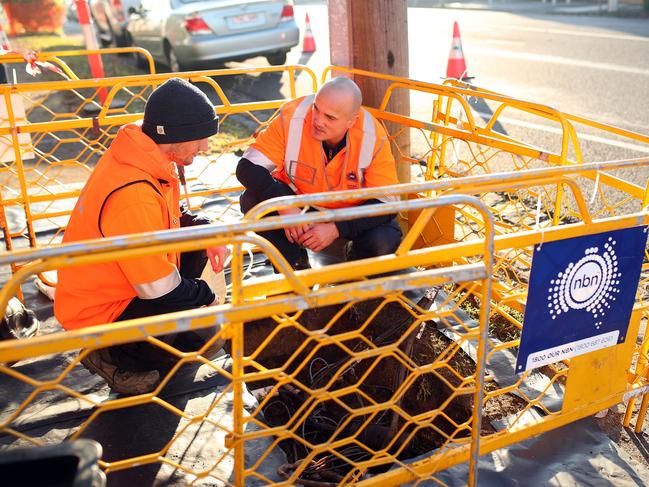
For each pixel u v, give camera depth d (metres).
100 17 13.32
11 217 4.96
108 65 11.84
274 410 3.26
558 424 2.70
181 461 2.56
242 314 1.84
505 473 2.58
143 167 2.54
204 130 2.62
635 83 9.05
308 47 12.18
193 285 2.66
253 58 11.02
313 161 3.30
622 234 2.43
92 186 2.54
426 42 12.91
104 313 2.62
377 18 4.23
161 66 11.54
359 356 2.12
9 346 1.61
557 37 13.05
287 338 3.67
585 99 8.30
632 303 2.60
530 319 2.40
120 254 1.69
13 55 4.52
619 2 17.72
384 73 4.36
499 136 3.88
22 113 6.00
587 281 2.45
